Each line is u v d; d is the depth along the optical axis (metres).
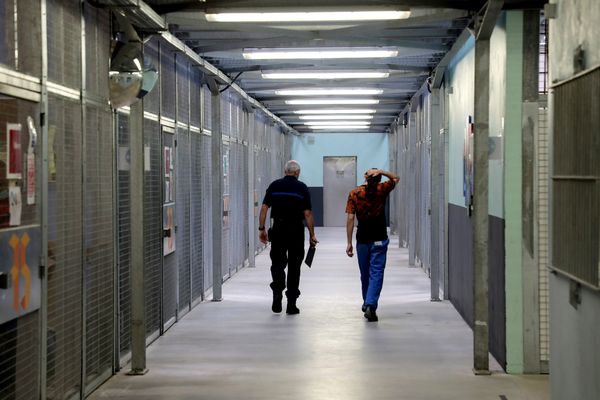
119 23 9.96
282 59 16.78
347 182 45.31
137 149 10.66
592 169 6.75
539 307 10.81
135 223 10.73
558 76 7.98
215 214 17.27
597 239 6.62
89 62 9.58
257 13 11.16
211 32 13.87
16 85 7.29
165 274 13.85
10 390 7.29
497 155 11.15
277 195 15.54
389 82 21.83
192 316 15.34
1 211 7.01
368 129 41.72
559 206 7.84
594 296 6.89
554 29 8.12
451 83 16.95
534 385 10.24
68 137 8.81
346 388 10.09
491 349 12.02
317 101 25.97
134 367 10.83
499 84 11.16
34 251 7.77
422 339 13.10
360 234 14.83
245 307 16.44
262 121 30.23
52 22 8.30
